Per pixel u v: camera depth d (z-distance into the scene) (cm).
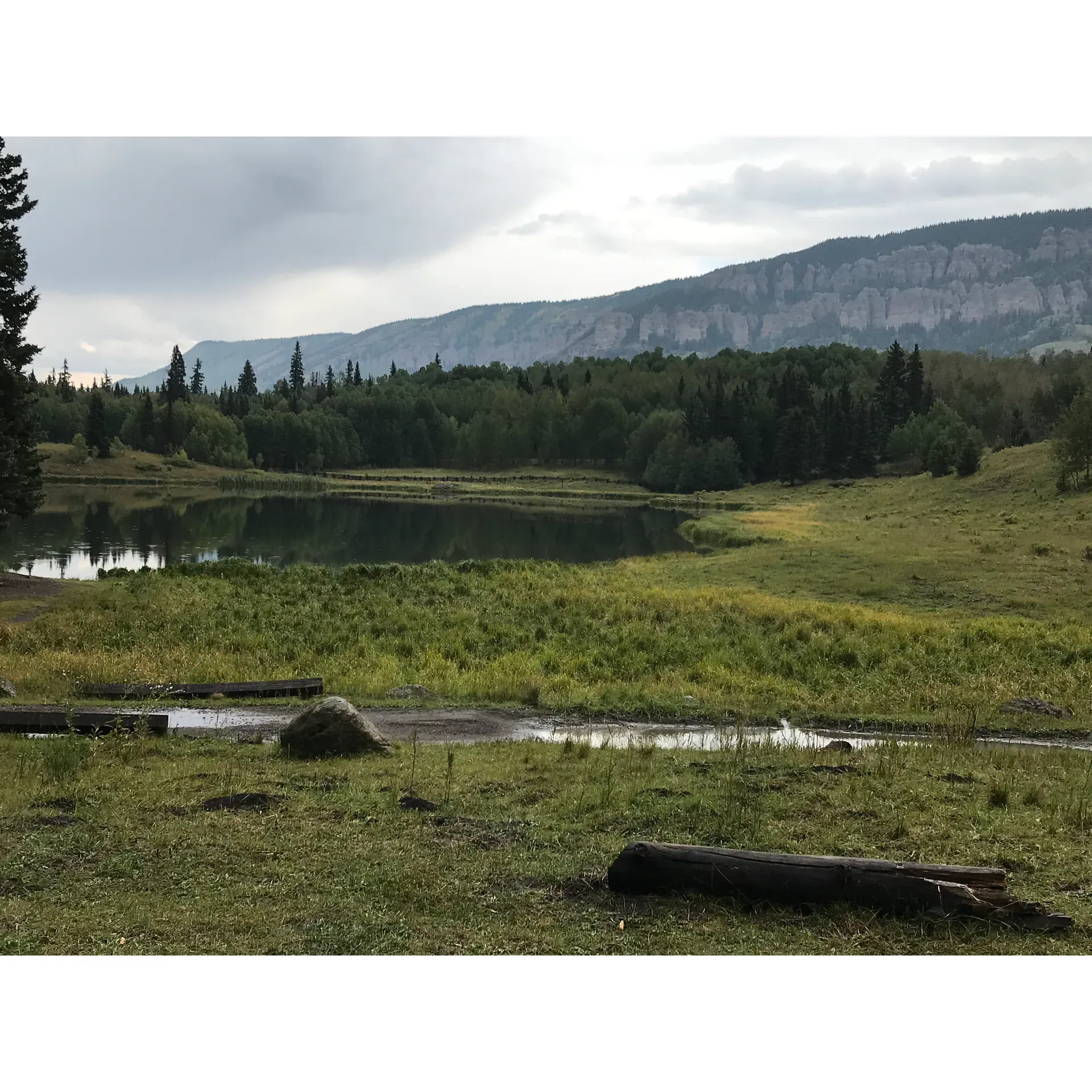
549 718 1872
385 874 873
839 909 798
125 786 1188
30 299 4697
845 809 1109
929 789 1222
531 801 1147
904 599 3838
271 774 1265
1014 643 2753
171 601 3291
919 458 13762
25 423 4712
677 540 8400
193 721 1730
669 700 2039
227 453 19062
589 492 16325
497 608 3341
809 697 2152
